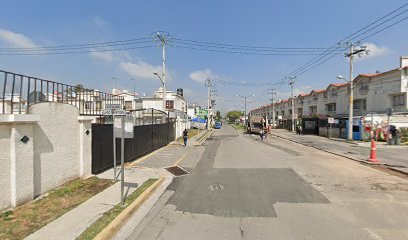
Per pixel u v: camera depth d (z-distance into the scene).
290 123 61.91
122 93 45.34
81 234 4.98
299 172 11.70
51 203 6.76
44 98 8.00
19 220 5.62
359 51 29.16
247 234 5.37
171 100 50.75
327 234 5.37
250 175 11.10
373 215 6.45
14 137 6.30
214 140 32.72
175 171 11.92
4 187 6.14
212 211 6.75
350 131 29.80
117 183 8.97
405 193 8.38
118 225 5.61
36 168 7.25
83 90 10.46
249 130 48.69
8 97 7.16
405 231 5.51
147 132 18.17
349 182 9.84
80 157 9.45
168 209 6.92
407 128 28.38
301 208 6.97
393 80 33.06
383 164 13.91
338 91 48.00
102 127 11.14
